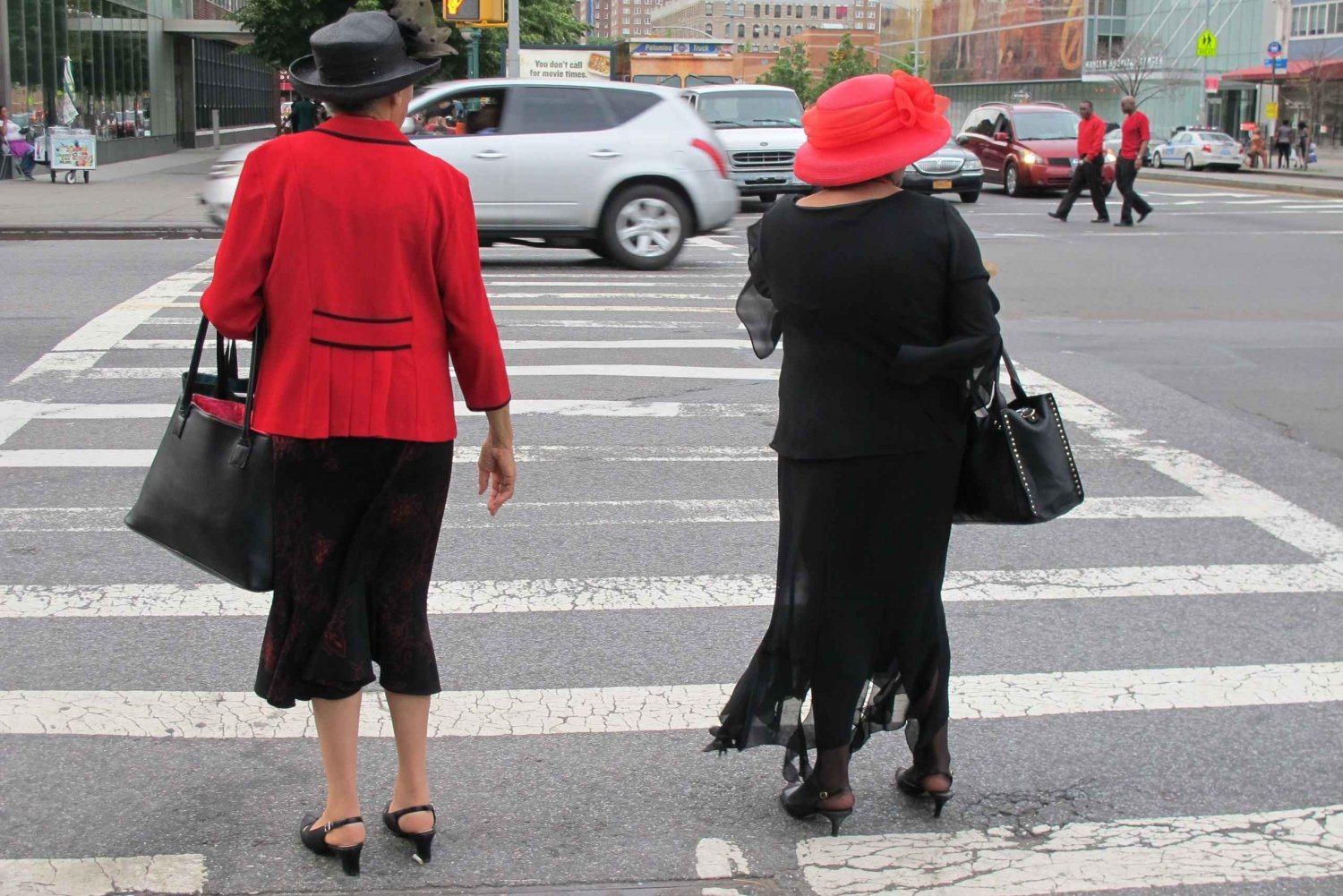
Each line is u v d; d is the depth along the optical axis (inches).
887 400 133.3
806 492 136.2
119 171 1291.8
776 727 141.9
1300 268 632.4
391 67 123.3
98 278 529.0
